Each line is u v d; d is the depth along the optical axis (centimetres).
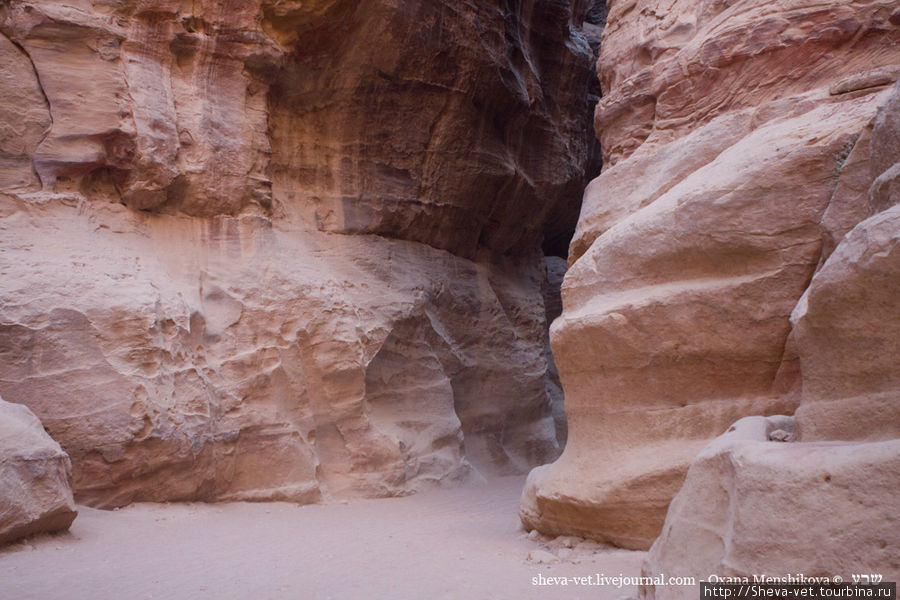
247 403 916
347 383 1010
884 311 342
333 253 1124
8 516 558
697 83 721
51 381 761
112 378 782
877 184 400
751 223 539
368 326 1076
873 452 295
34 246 823
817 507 295
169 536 649
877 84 579
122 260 870
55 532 609
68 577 481
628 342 575
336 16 1061
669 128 743
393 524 750
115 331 801
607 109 841
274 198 1077
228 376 909
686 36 773
